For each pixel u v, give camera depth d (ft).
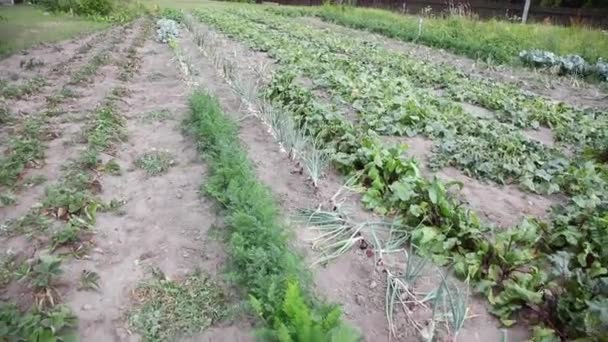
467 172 15.89
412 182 12.92
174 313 8.92
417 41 45.55
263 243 9.77
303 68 29.25
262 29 47.42
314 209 12.67
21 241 11.01
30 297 9.19
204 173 14.60
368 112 20.70
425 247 10.87
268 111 18.65
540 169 15.99
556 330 8.61
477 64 36.42
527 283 9.58
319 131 17.30
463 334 8.79
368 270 10.42
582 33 42.68
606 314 7.92
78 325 8.59
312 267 10.37
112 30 44.60
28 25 44.98
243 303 8.88
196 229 11.70
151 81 25.90
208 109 17.35
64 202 12.10
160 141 17.11
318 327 6.75
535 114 22.61
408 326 8.86
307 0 89.66
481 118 22.04
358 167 15.03
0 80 24.31
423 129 19.34
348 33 50.88
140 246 11.00
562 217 12.14
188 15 56.70
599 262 10.24
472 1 64.18
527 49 38.65
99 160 14.80
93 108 20.58
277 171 14.98
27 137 16.65
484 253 10.45
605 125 21.30
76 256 10.46
